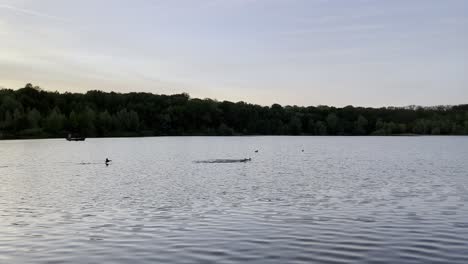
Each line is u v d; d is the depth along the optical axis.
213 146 143.25
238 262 19.36
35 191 42.38
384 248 21.28
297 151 115.69
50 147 134.12
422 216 28.58
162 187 44.66
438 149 122.19
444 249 21.02
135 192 41.19
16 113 199.62
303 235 23.84
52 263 19.56
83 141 180.62
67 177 54.81
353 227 25.64
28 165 72.88
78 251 21.33
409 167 67.38
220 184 46.81
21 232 25.22
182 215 29.73
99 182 49.44
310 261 19.42
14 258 20.31
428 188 42.41
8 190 43.12
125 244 22.44
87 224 27.23
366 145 150.50
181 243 22.48
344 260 19.52
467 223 26.33
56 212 31.42
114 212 31.19
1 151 113.00
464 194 38.16
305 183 47.31
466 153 103.38
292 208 32.00
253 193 39.88
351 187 43.72
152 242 22.75
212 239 23.19
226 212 30.62
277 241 22.67
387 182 47.81
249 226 26.11
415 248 21.22
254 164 73.94
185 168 66.75
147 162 79.00
